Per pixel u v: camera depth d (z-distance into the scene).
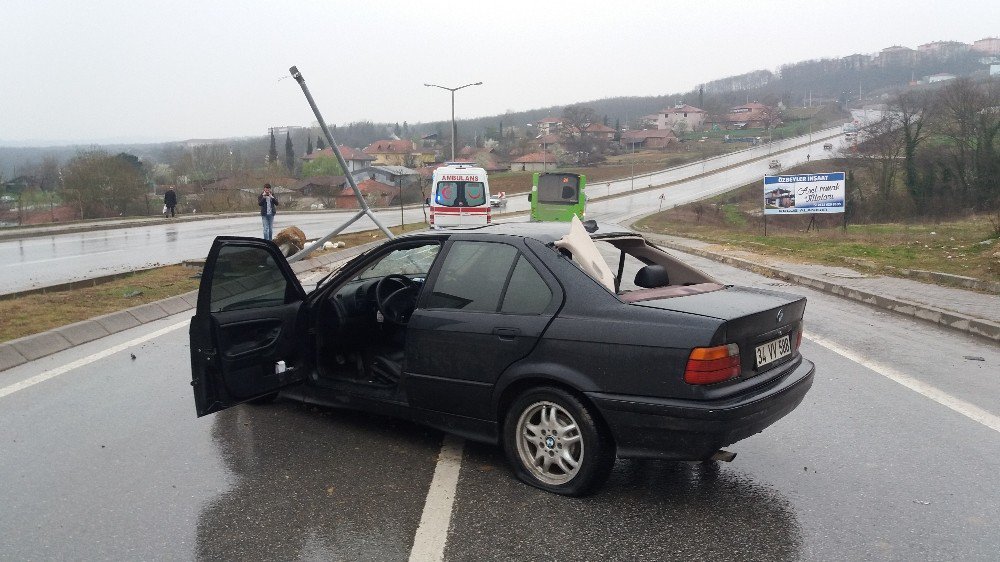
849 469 4.54
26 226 31.52
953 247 18.02
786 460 4.70
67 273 14.87
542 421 4.18
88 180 46.16
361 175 108.81
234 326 4.69
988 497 4.10
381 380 5.19
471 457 4.73
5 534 3.71
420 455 4.77
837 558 3.43
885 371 7.00
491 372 4.28
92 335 8.50
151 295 11.05
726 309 3.97
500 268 4.43
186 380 6.62
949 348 8.05
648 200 83.19
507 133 196.25
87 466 4.60
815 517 3.86
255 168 101.56
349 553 3.47
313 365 5.28
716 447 3.74
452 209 23.41
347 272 5.23
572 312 4.06
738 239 26.61
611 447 4.04
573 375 3.97
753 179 103.44
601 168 135.12
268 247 5.00
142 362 7.30
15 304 10.07
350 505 4.01
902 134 60.06
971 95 56.47
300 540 3.61
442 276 4.64
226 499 4.10
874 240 22.56
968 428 5.29
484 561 3.39
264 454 4.79
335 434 5.18
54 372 6.91
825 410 5.75
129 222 34.69
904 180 58.41
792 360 4.48
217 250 4.59
